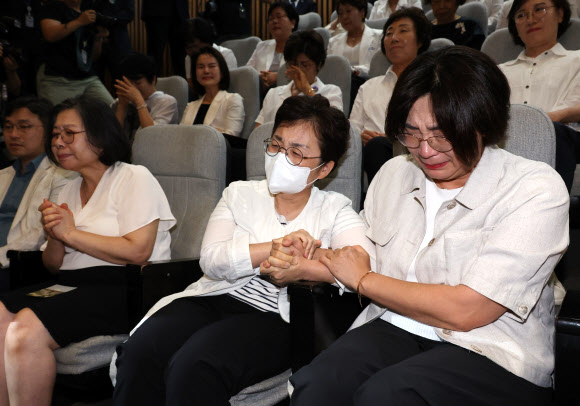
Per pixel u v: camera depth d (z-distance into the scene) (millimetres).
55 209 1920
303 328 1370
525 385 1141
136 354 1523
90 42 4496
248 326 1519
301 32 3445
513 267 1126
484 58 1166
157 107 4031
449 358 1169
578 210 2094
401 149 2330
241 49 5414
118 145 2084
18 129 2576
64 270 2061
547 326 1282
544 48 2666
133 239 1922
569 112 2398
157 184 2055
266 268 1438
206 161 2273
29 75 4637
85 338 1822
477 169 1271
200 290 1688
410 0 5316
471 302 1143
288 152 1567
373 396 1097
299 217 1655
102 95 4562
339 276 1329
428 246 1316
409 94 1181
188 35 4844
